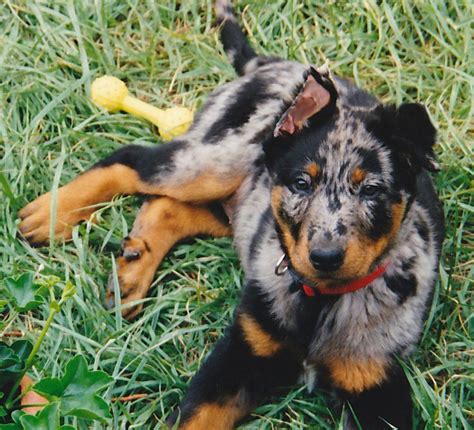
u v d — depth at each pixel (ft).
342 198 4.45
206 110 5.45
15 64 5.92
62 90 5.82
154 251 5.23
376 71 6.02
